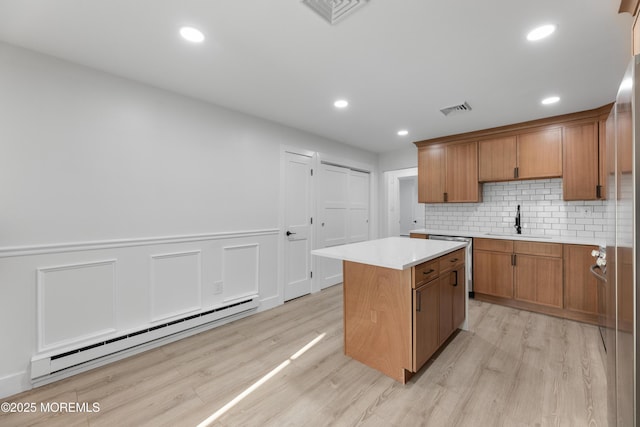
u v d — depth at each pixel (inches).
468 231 163.9
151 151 97.1
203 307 110.0
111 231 88.5
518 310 129.2
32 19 63.3
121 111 90.7
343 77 91.6
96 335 84.8
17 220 73.3
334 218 174.4
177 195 103.6
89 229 84.4
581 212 130.1
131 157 92.7
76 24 65.3
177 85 97.3
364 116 128.1
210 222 113.0
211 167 113.3
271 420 63.2
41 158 76.8
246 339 102.6
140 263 94.3
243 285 123.8
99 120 86.4
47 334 76.9
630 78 39.8
